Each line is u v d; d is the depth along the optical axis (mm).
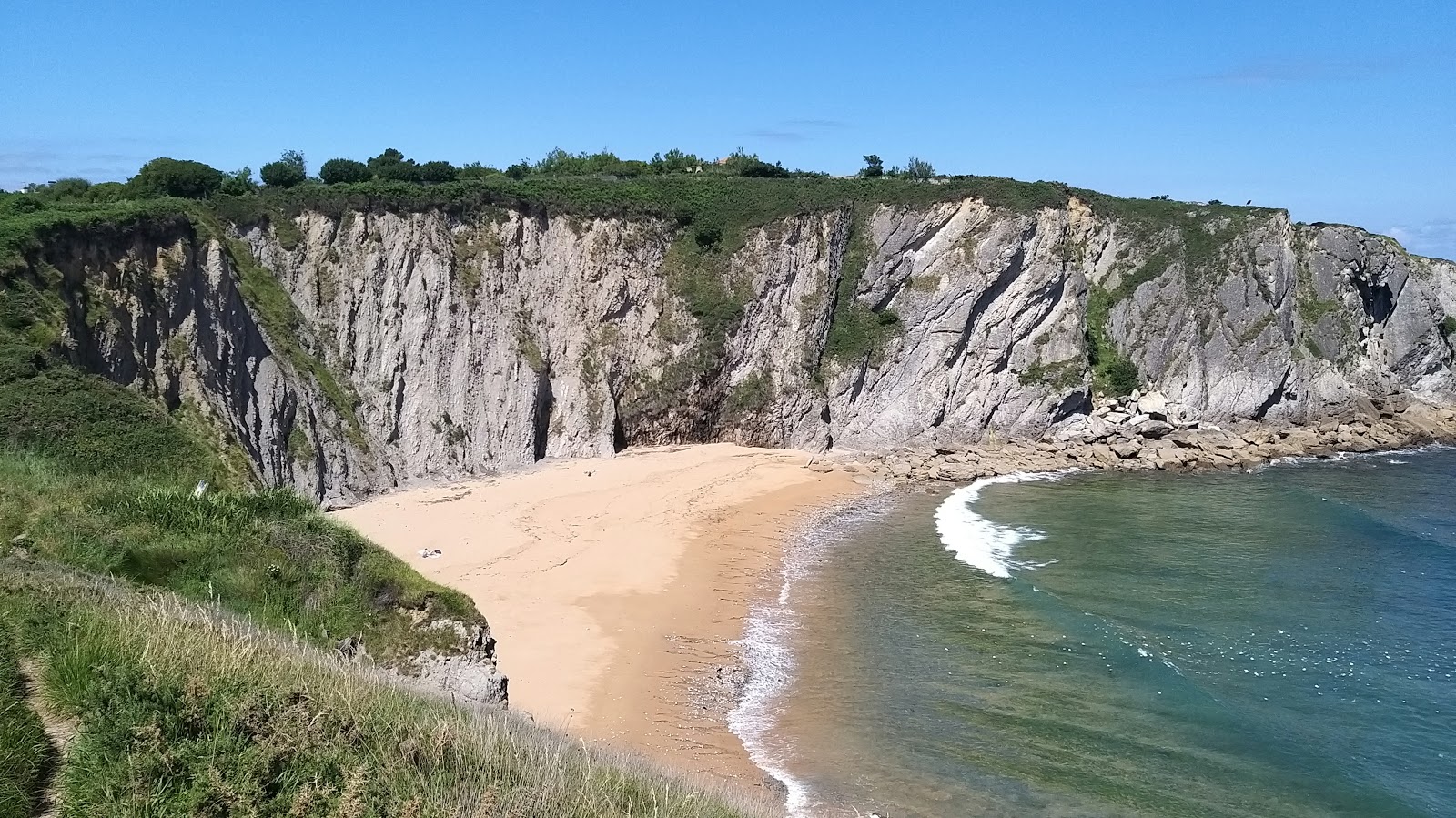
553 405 53781
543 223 57219
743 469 51219
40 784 8797
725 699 24312
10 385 28453
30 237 34281
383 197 51312
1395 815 19344
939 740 22359
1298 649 28250
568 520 40281
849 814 19125
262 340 43750
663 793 12531
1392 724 23484
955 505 47281
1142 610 31609
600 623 28766
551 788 10688
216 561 17703
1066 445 59906
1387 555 38219
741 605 31312
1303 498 48969
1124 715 23609
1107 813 19469
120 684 9914
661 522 40719
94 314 35656
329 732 10336
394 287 49938
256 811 8719
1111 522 43781
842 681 25531
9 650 10719
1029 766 21234
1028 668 26406
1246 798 20047
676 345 57750
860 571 35500
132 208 40375
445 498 43469
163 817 8445
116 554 16953
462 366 50406
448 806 9445
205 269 42312
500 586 31484
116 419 29031
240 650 11859
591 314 56781
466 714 13422
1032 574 35375
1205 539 40812
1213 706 23953
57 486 19281
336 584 18250
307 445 42875
